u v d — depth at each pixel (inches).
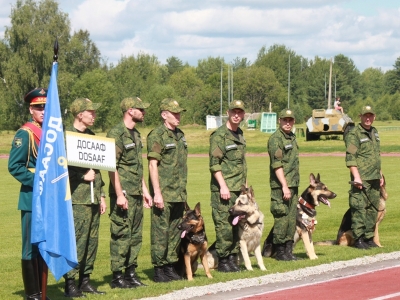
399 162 1533.0
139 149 395.9
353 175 526.6
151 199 408.2
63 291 387.2
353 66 6840.6
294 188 483.8
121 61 5226.4
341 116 2282.2
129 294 365.1
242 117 441.4
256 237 442.6
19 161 332.2
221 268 441.1
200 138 2506.2
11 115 3326.8
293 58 6599.4
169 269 413.1
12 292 392.2
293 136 488.4
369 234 535.8
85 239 363.3
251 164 1601.9
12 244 606.9
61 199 318.0
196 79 5674.2
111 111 3622.0
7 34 3255.4
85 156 349.1
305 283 396.5
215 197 437.1
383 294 361.7
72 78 3415.4
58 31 3316.9
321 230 662.5
